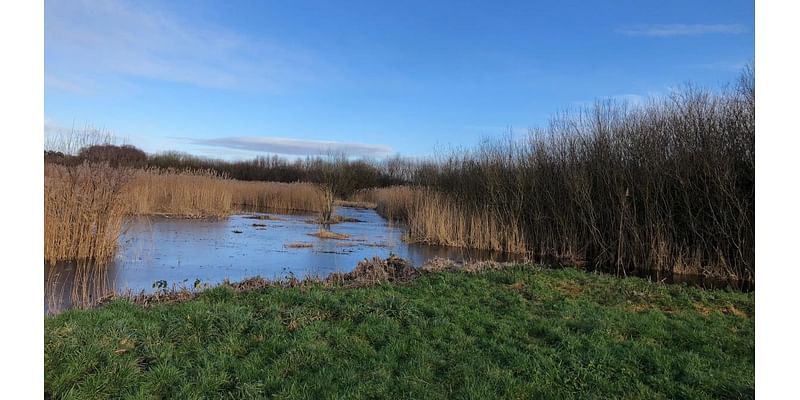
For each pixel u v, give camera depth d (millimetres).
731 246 12422
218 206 25344
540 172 17719
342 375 4688
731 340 5922
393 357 5195
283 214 28797
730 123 12328
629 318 6770
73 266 11031
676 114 13789
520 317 6777
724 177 12180
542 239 17328
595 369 4973
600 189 15680
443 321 6348
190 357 4969
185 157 47812
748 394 4398
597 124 16047
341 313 6535
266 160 53594
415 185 24438
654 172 13984
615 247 14977
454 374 4805
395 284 9172
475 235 18562
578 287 8992
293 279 9430
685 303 7902
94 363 4484
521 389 4520
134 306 6758
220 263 12375
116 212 12773
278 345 5320
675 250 13531
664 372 4934
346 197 36656
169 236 16609
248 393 4246
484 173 19250
